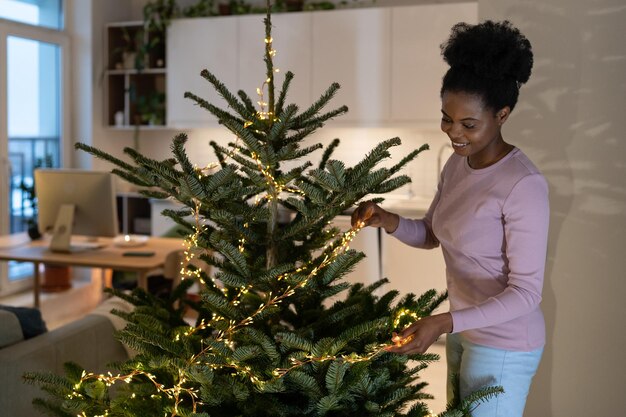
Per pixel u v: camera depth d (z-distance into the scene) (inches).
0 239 187.5
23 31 237.6
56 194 171.9
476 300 69.4
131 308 110.0
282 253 71.4
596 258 98.3
